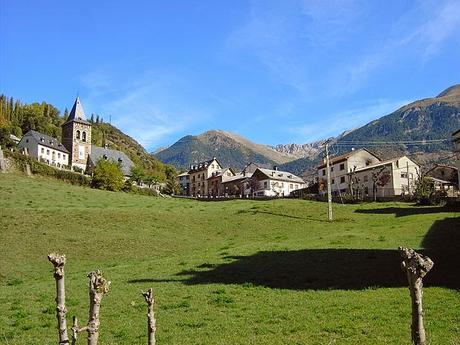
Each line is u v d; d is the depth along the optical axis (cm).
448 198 7406
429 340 1475
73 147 16212
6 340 1723
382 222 5544
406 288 2267
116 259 4069
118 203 7231
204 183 19675
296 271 2856
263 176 15938
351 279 2558
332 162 12862
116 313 2072
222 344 1565
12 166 9500
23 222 4959
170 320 1917
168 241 4834
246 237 5141
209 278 2839
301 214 6556
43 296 2505
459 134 5222
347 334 1611
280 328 1730
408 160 11150
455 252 3125
